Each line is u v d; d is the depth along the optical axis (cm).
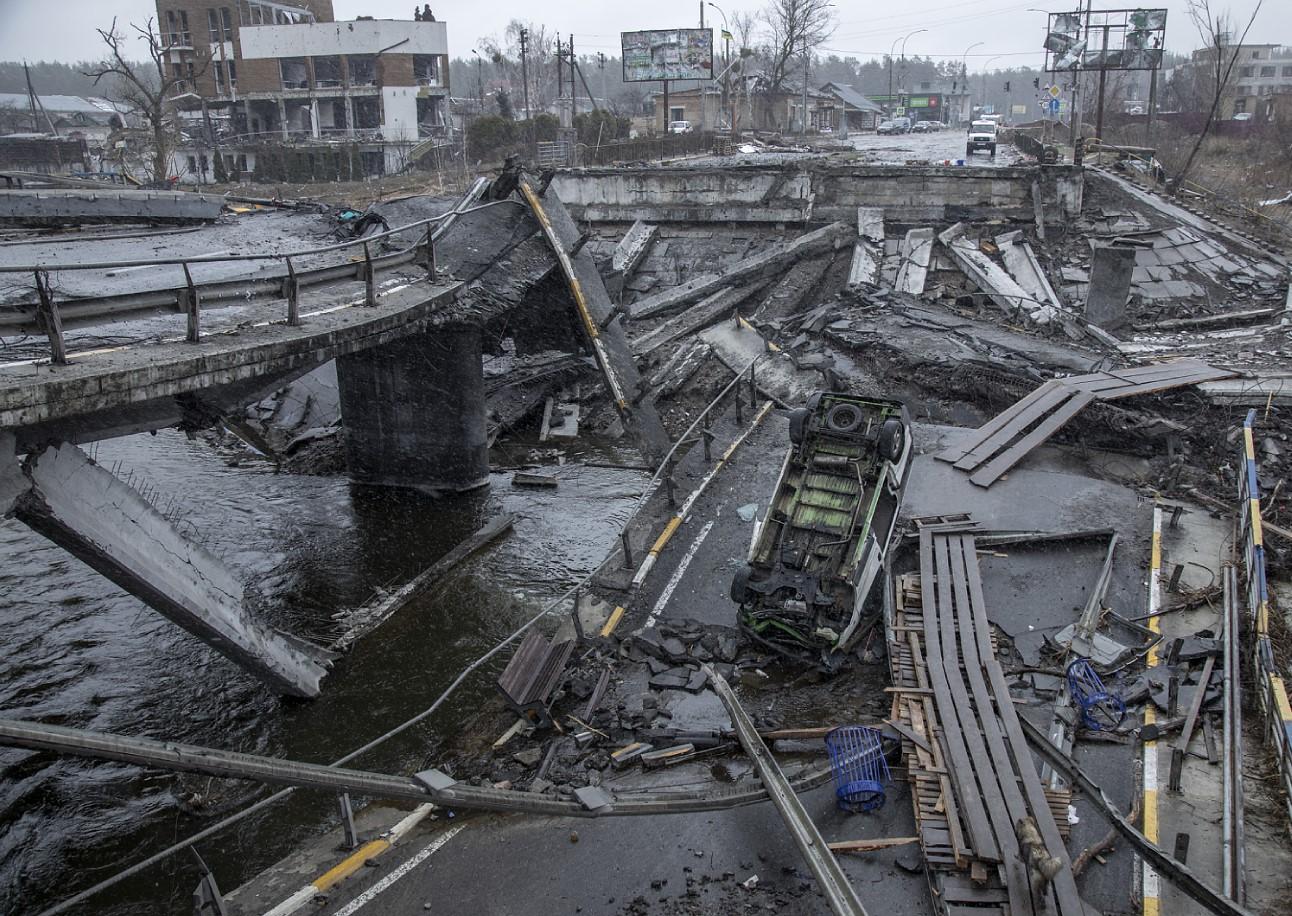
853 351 2391
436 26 6438
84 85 14238
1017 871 865
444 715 1341
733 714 1109
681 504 1778
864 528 1284
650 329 2958
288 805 1164
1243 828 917
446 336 2055
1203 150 5419
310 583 1769
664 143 5031
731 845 991
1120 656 1228
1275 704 1017
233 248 2461
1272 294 2705
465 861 992
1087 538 1516
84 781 1233
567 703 1262
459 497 2170
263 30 6312
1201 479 1700
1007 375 2061
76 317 1138
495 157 5338
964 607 1325
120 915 1009
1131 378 1967
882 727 1098
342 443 2411
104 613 1647
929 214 3250
